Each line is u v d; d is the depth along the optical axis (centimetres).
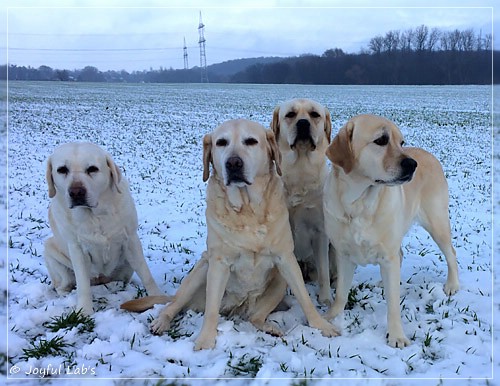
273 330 379
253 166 363
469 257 557
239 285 400
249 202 369
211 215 378
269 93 3650
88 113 2456
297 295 388
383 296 445
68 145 422
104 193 426
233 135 367
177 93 3775
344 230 372
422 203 446
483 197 892
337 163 357
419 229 670
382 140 344
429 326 384
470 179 1058
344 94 3419
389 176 339
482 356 340
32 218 732
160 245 618
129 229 447
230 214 371
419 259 551
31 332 393
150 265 544
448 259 452
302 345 359
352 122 354
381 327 384
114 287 481
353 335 374
